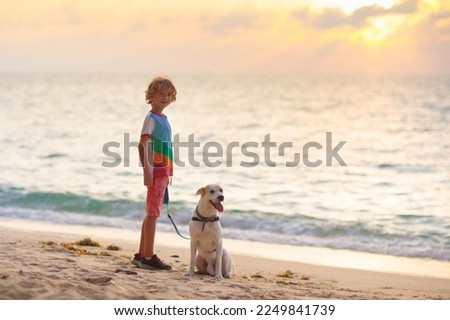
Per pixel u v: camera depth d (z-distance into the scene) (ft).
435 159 87.71
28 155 92.63
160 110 25.89
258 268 32.19
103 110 193.98
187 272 26.00
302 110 196.13
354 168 81.05
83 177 72.23
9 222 47.78
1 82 488.44
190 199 56.54
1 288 19.39
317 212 53.01
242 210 51.93
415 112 168.55
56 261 25.63
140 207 54.24
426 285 29.40
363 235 45.03
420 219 50.37
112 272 24.26
